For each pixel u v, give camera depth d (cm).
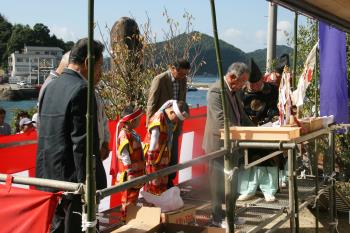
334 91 731
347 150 793
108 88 821
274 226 432
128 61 827
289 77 470
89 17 247
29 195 263
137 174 434
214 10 340
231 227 369
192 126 618
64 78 318
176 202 398
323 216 656
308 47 886
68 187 256
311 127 498
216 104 454
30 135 451
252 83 589
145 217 363
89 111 251
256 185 498
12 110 928
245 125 493
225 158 370
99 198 254
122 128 435
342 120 732
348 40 832
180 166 322
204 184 571
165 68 869
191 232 354
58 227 304
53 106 312
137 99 825
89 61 251
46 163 312
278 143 402
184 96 594
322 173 629
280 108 474
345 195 698
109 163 492
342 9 552
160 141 470
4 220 269
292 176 443
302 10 525
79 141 299
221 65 354
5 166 422
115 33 827
